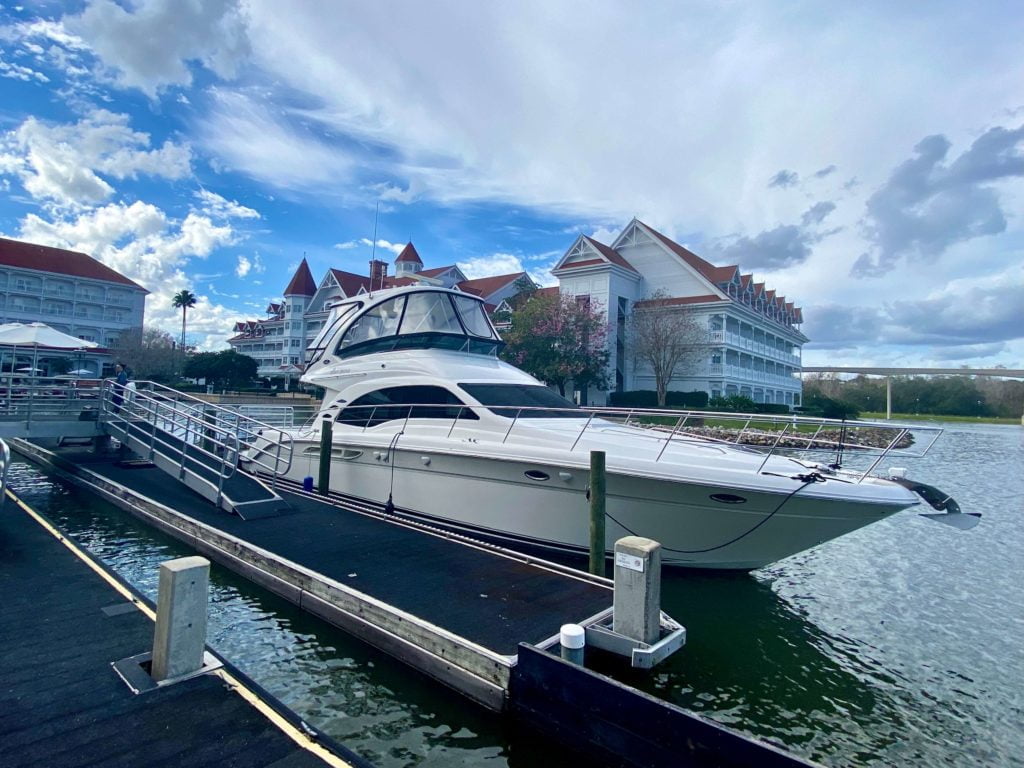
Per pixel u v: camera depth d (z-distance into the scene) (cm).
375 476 941
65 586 565
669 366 3559
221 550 718
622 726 353
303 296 6338
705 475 673
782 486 659
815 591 822
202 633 411
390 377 995
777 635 660
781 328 4909
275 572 634
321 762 320
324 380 1095
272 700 375
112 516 973
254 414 1292
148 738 332
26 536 729
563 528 759
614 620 500
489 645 461
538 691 403
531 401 929
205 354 4947
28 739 326
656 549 494
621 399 3794
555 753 392
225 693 381
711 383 3784
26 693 372
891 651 631
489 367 1042
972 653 629
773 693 538
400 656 493
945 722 498
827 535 701
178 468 972
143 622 487
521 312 3603
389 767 393
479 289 4969
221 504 856
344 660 518
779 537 702
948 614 742
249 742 334
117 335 6150
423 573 619
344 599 554
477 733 427
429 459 862
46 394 1315
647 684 514
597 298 3878
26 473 1379
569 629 434
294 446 1082
